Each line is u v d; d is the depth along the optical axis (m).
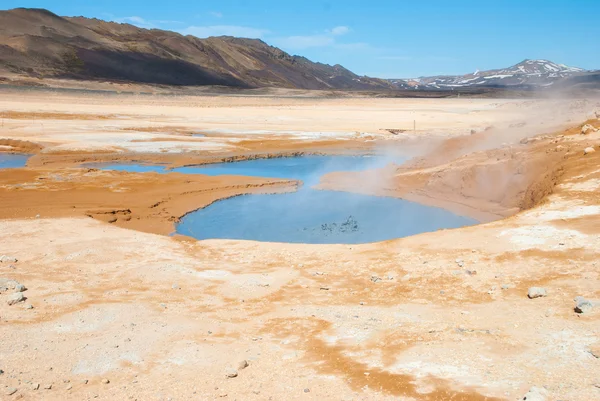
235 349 10.34
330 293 13.93
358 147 52.34
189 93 174.88
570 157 24.17
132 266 16.41
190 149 47.28
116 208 25.59
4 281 14.05
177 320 12.03
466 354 9.20
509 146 31.62
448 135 57.38
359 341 10.34
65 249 17.77
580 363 8.41
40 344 10.57
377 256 16.73
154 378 9.18
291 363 9.57
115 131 55.78
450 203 27.89
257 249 18.53
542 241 15.52
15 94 99.50
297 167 41.91
